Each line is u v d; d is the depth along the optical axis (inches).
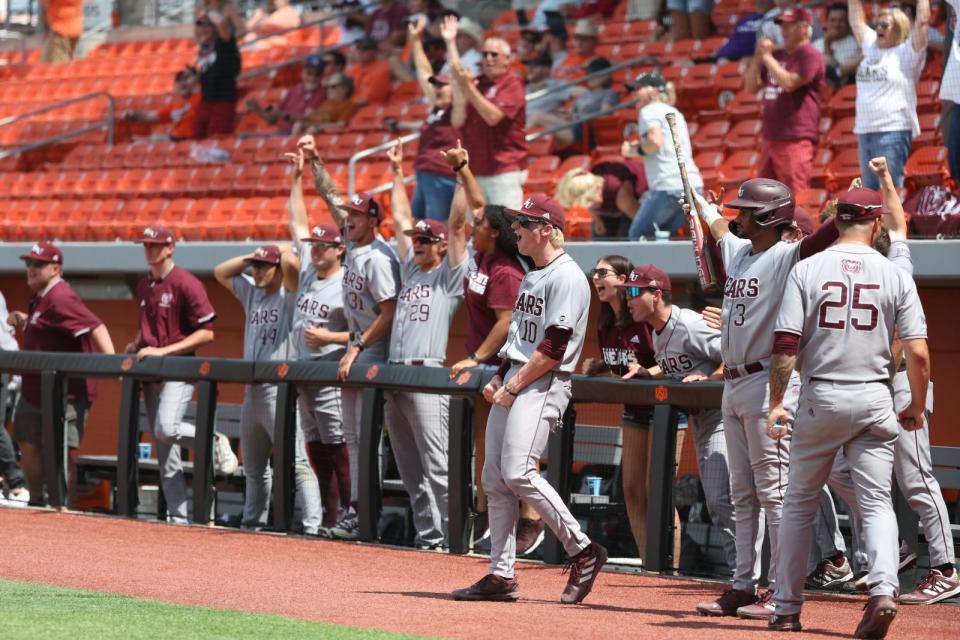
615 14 2372.0
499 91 1588.3
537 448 895.1
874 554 759.7
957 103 1432.1
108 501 1451.8
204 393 1371.8
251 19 3046.3
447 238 1289.4
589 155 1974.7
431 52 2365.9
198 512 1375.5
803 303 783.7
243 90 2728.8
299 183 1440.7
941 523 962.1
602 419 1143.0
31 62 3496.6
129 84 3043.8
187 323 1465.3
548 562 1154.0
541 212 898.7
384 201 2022.6
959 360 1393.9
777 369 786.2
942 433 1401.3
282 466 1311.5
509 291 1168.8
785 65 1556.3
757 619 852.6
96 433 1459.2
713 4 2198.6
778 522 860.0
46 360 1475.1
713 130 1916.8
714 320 1093.1
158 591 911.7
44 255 1519.4
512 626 784.3
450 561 1141.7
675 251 1477.6
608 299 1176.2
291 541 1254.9
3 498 1526.8
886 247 967.0
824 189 1680.6
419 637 719.7
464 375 1171.9
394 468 1256.8
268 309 1444.4
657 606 914.1
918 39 1486.2
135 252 1929.1
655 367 1152.8
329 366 1279.5
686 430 1101.7
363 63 2497.5
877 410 767.7
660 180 1507.1
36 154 2679.6
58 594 868.6
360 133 2335.1
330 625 757.3
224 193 2303.2
